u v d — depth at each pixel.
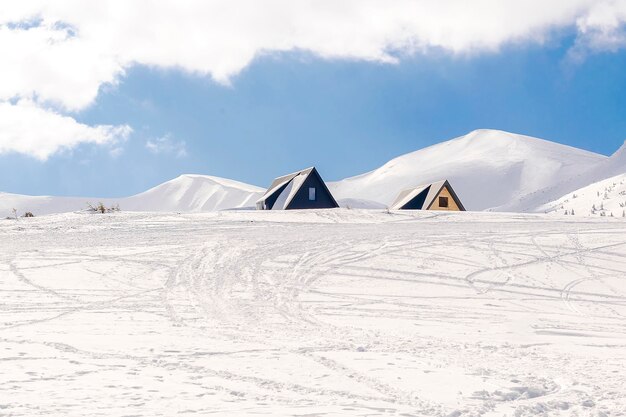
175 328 12.68
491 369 9.12
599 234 32.06
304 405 6.70
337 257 24.88
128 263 22.69
